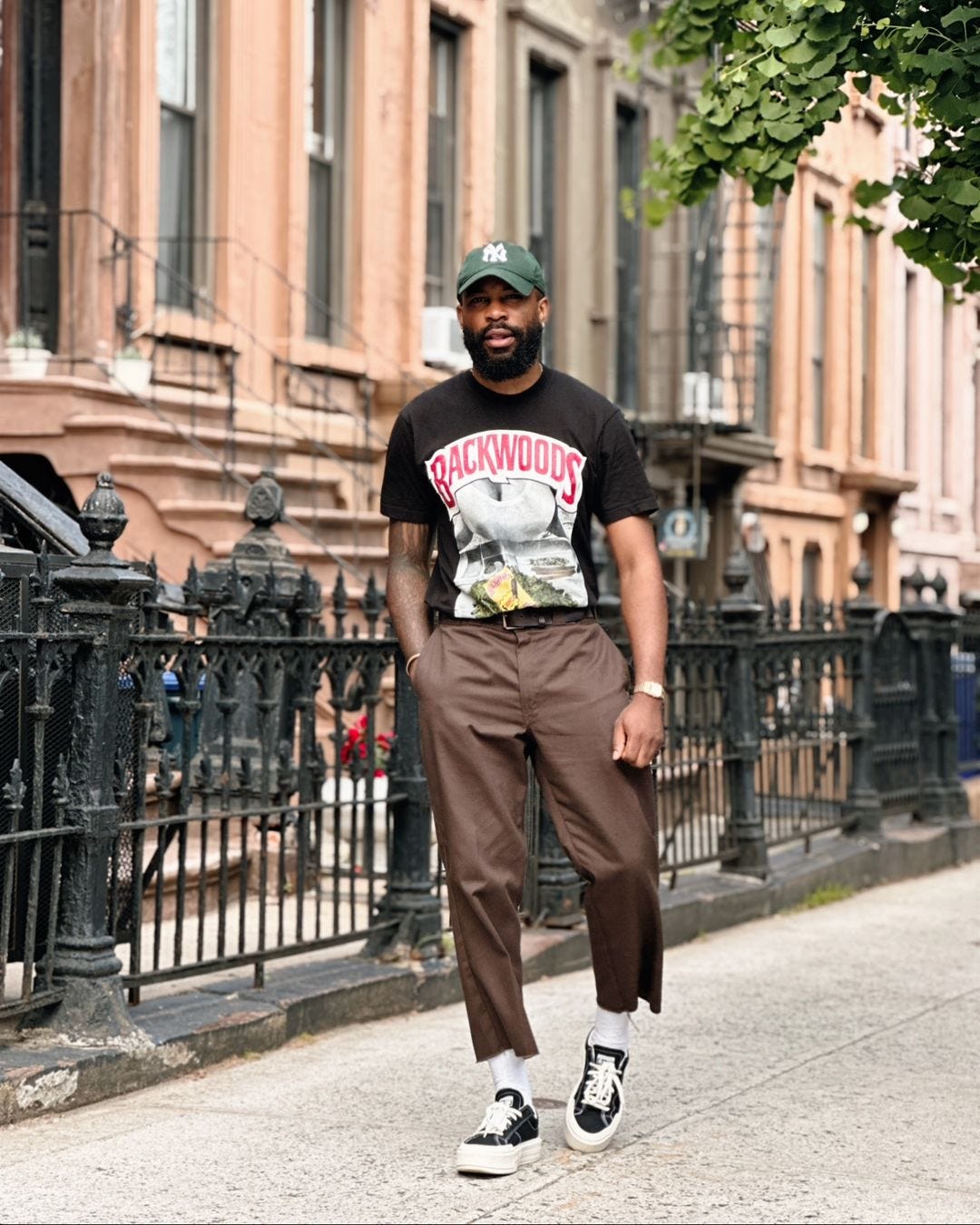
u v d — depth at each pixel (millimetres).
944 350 28438
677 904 8727
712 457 19016
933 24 6469
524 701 4766
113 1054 5477
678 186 7617
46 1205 4426
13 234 11500
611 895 4797
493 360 4715
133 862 5844
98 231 11500
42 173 11586
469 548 4809
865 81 6969
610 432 4836
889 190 7434
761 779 10047
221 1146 4973
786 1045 6430
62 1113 5301
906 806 12195
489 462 4777
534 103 17359
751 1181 4723
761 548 20703
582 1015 6910
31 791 5473
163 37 12297
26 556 5770
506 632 4785
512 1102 4797
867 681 11547
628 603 4859
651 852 4820
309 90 13750
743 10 7320
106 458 10727
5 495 6961
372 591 6980
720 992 7473
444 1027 6656
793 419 22422
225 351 12586
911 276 26781
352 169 14047
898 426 26312
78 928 5559
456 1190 4594
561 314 17531
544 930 8039
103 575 5480
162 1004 6086
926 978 7855
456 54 15602
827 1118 5402
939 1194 4648
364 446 13680
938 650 12641
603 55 17922
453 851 4742
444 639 4840
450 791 4770
